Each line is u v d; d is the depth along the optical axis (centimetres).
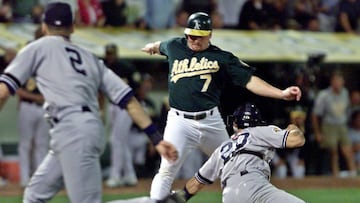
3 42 5734
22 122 5216
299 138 2945
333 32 7356
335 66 6994
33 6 6250
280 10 7069
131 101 2581
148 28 6544
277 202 2858
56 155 2650
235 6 7038
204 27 3375
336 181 5897
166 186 3406
